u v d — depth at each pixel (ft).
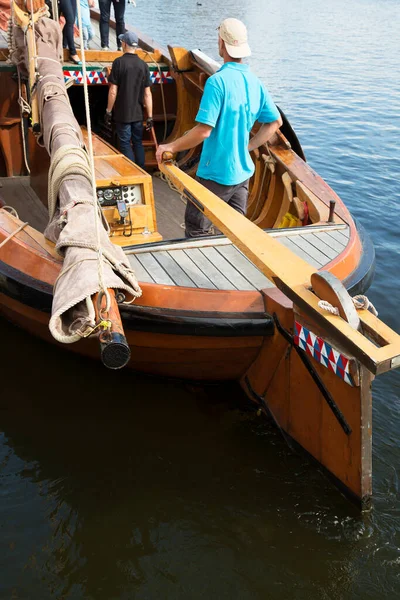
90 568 10.65
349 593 10.35
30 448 13.10
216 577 10.57
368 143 36.19
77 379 14.98
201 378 14.35
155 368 14.12
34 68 16.98
